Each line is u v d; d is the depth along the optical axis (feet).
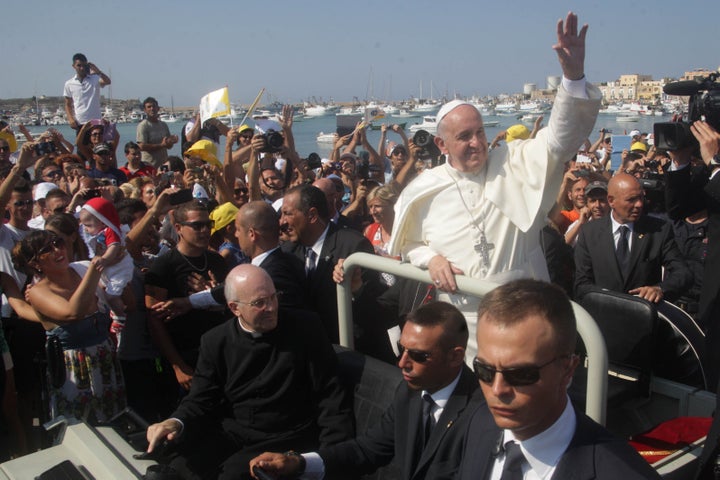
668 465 7.61
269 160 24.39
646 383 9.36
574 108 8.35
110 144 27.27
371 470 8.41
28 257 12.62
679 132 10.75
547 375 4.96
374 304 12.40
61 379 12.78
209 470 9.94
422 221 9.91
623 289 13.66
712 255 10.39
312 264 13.17
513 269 9.37
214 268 14.02
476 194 9.43
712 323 10.22
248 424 10.24
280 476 7.75
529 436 5.20
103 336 13.29
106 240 13.60
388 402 9.58
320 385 10.12
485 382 5.18
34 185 22.02
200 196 20.66
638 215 13.52
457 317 7.75
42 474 7.89
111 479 7.70
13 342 14.89
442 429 7.51
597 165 25.35
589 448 5.07
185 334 13.44
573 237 17.12
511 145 9.58
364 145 29.27
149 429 9.71
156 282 13.32
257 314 9.89
